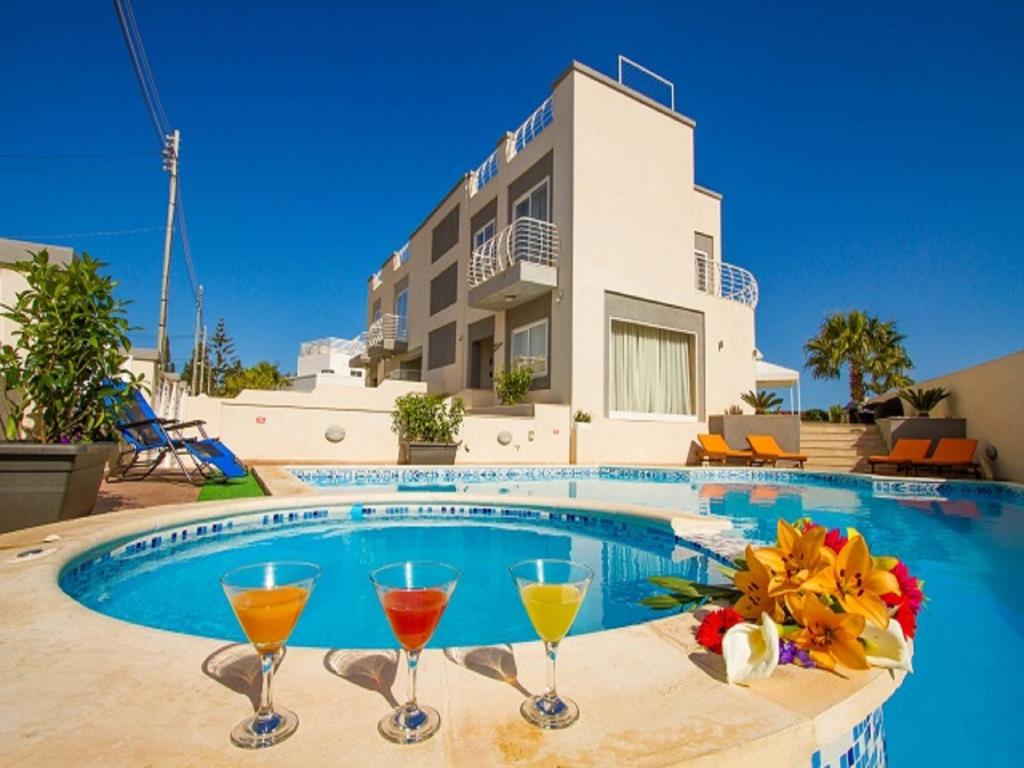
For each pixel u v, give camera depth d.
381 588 1.16
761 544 3.90
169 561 3.98
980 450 10.09
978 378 10.25
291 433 10.10
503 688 1.39
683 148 13.95
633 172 12.87
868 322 24.16
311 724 1.19
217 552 4.36
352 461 10.46
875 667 1.50
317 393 13.85
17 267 4.20
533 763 1.05
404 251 23.00
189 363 41.47
